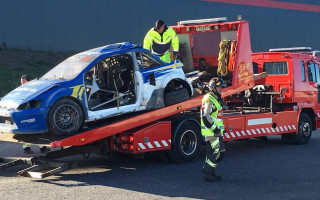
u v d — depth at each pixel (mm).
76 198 9234
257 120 15000
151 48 14258
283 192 9891
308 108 17078
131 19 37406
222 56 14414
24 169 11039
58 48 34094
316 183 10719
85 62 11328
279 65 16359
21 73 27859
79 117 10750
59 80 10828
